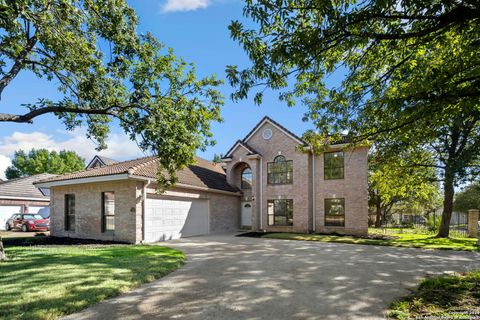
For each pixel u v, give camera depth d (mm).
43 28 8695
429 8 3857
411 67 6191
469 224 18453
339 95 6891
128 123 11148
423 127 6539
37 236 17141
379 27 4645
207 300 5656
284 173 20797
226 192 20766
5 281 6410
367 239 15805
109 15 10188
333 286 6629
